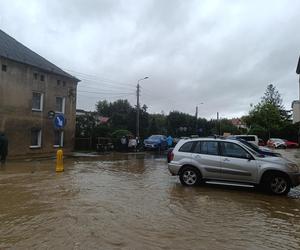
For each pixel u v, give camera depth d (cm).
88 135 3588
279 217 849
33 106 2819
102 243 623
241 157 1209
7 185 1239
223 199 1048
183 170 1279
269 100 8762
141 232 693
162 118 7731
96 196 1046
